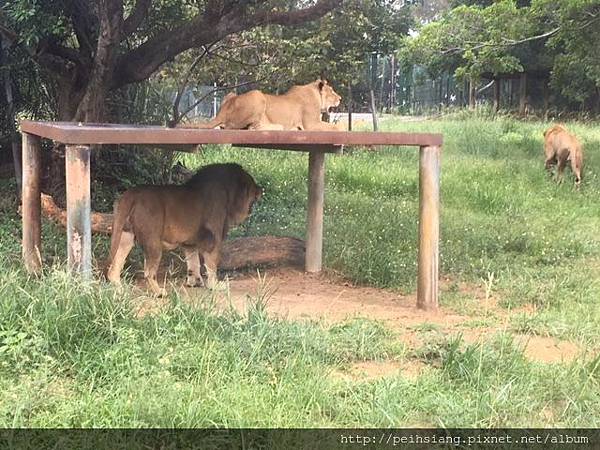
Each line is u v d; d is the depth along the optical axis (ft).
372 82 92.22
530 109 122.42
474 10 67.10
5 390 13.78
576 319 21.49
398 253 28.94
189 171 38.70
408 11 61.31
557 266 29.35
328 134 20.40
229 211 23.86
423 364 17.33
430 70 109.40
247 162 47.85
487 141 70.69
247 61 46.78
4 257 22.21
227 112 24.91
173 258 26.91
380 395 14.53
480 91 143.54
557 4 61.21
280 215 35.47
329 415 14.07
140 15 31.48
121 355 15.01
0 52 32.83
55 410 13.29
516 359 16.90
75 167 17.61
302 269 28.09
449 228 34.50
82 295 16.53
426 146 22.04
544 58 108.27
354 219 34.42
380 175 47.14
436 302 22.63
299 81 49.90
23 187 21.91
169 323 17.02
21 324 15.69
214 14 30.68
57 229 27.99
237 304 21.75
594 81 97.14
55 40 31.22
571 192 47.73
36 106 35.53
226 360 15.53
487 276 26.96
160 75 45.65
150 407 13.10
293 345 16.96
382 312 22.18
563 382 15.80
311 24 50.01
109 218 27.89
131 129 18.04
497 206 41.68
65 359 15.08
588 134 83.61
